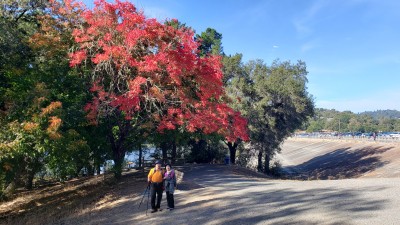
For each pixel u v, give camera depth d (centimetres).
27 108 1263
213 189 1404
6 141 1152
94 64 1648
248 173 2755
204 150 3588
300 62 4219
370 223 773
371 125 14612
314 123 18062
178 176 1797
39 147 1162
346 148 6084
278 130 4134
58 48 1591
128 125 1823
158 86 1536
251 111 3734
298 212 914
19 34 1538
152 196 1094
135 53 1542
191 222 933
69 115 1441
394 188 1209
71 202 1598
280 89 3869
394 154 4294
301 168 5925
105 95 1488
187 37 1541
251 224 850
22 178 2127
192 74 1617
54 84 1527
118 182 1927
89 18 1530
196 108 1673
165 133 2225
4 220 1445
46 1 1755
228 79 4028
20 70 1475
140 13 1536
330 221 808
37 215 1407
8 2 1661
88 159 1877
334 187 1294
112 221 1077
